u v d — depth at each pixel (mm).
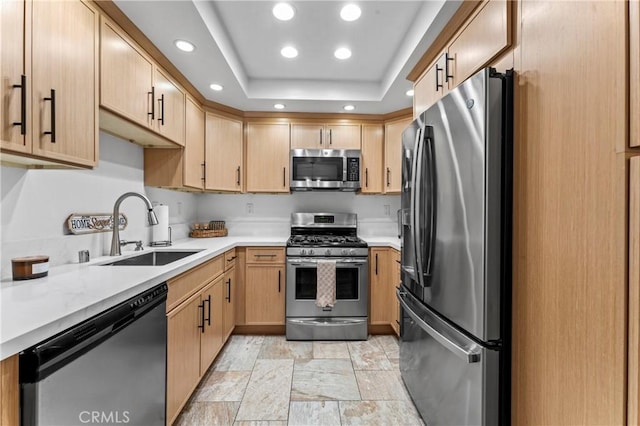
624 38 797
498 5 1312
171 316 1552
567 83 972
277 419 1772
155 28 1749
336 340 2912
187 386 1771
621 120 804
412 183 1759
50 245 1555
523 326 1170
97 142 1477
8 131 1034
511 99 1232
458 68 1678
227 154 3105
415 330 1837
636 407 772
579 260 927
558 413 1002
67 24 1289
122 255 1944
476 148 1268
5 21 1025
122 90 1672
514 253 1221
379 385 2131
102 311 1043
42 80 1163
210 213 3570
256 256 2998
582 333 915
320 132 3303
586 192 905
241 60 2508
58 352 838
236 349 2695
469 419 1306
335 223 3574
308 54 2400
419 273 1659
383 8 1865
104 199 1991
